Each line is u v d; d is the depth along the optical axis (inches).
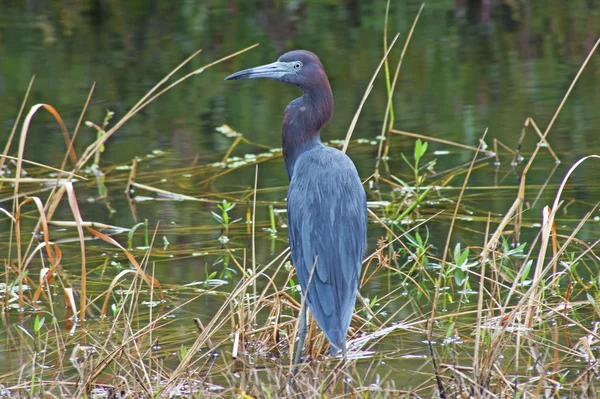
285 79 348.2
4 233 465.1
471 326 328.5
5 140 625.9
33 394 275.4
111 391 278.2
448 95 705.0
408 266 402.6
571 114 637.9
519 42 873.5
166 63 821.9
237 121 666.8
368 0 1067.9
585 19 957.8
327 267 299.0
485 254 302.5
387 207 471.8
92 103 705.6
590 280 368.8
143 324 343.6
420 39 895.1
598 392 256.5
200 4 1056.2
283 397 265.9
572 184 504.1
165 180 547.8
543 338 303.3
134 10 1037.8
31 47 891.4
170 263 415.2
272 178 548.4
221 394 267.1
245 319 335.3
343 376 282.7
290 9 1030.4
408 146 593.3
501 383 267.7
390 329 312.0
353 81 750.5
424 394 271.6
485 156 567.8
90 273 405.7
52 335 335.9
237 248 431.8
